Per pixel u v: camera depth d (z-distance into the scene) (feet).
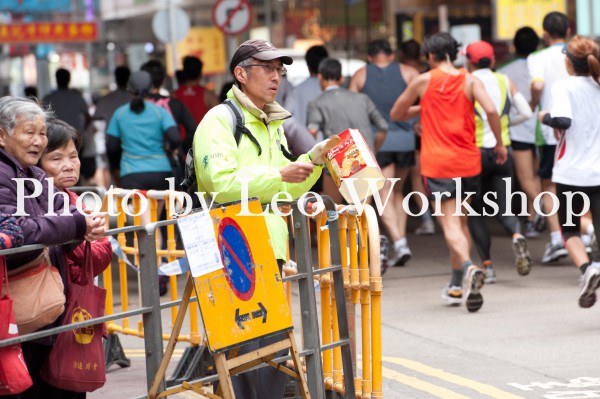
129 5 135.85
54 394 23.73
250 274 23.58
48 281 21.91
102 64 156.76
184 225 22.26
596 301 40.47
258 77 24.72
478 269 41.09
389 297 45.88
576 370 32.24
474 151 42.34
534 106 50.14
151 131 47.91
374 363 26.37
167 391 23.08
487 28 98.68
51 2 138.82
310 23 121.19
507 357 34.24
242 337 23.15
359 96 49.73
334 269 26.08
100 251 23.94
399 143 52.31
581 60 38.91
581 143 39.32
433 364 33.78
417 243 61.57
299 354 24.85
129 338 40.65
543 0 73.15
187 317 41.19
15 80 189.16
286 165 24.21
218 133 24.31
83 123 70.90
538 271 50.14
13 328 20.70
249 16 80.07
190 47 116.06
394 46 106.93
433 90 42.09
